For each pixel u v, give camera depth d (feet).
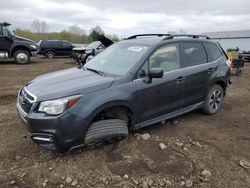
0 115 17.26
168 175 10.69
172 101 14.93
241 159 12.23
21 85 28.96
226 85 18.89
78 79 12.58
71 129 10.85
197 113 18.70
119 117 12.77
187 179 10.50
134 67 13.17
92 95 11.43
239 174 11.05
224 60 18.81
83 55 45.47
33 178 10.43
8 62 57.47
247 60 66.39
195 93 16.38
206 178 10.66
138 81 13.07
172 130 15.26
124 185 10.06
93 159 11.71
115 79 12.48
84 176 10.56
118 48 15.75
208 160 12.01
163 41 14.80
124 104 12.35
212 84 17.48
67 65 53.31
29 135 11.21
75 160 11.63
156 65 14.10
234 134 15.15
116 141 12.80
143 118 13.65
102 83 11.98
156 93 13.83
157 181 10.30
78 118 10.93
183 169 11.12
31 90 11.76
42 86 11.91
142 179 10.40
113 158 11.81
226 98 23.84
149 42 14.84
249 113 19.25
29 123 10.85
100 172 10.81
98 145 12.23
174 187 10.05
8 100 21.63
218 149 13.16
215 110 18.43
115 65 14.11
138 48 14.52
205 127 15.99
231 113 19.04
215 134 15.01
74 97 10.98
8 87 27.45
